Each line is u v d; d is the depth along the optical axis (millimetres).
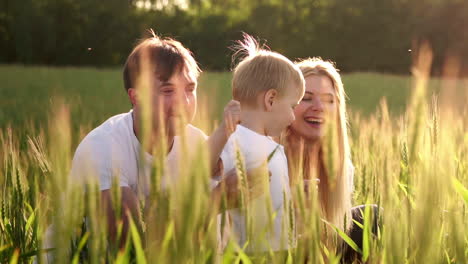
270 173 1932
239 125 2207
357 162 3219
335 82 2688
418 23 59750
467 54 56594
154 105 2148
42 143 2018
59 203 1201
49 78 27938
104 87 21828
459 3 57188
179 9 65438
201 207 1238
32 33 60969
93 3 62969
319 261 1423
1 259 1899
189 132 2354
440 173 1290
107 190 2305
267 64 2316
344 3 65188
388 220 1417
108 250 1477
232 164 2066
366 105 15953
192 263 1230
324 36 66250
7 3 61406
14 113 8344
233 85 2404
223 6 69188
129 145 2477
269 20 65062
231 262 1508
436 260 1307
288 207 1493
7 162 2180
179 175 1161
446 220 1622
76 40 63219
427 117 1432
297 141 2682
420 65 1183
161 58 2277
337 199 2508
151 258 1180
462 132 3135
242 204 1391
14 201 2057
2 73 30953
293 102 2357
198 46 59750
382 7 63125
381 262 1598
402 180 1778
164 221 1169
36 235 1964
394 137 2705
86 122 6109
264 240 1417
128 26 62906
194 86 2443
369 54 64312
